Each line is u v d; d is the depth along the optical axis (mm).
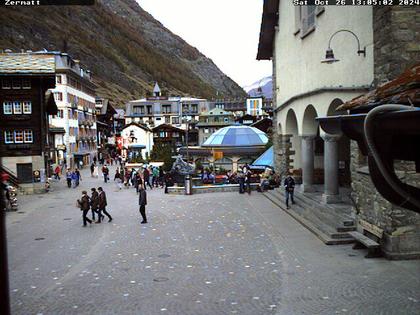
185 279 13258
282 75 30531
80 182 48312
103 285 12961
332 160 20781
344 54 18344
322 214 19328
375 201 15336
